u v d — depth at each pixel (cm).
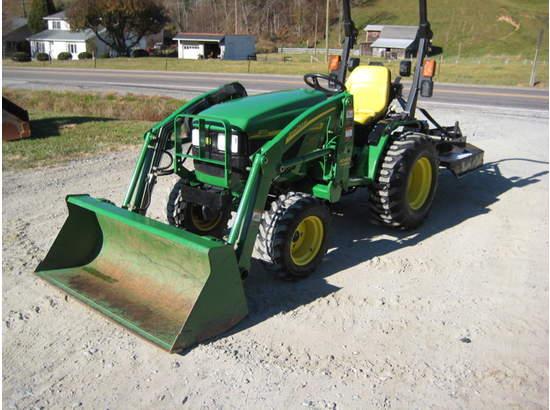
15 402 303
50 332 371
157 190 684
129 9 5178
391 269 477
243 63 3847
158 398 308
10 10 9012
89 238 443
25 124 1012
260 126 430
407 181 520
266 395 310
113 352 350
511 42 5259
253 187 394
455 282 455
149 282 403
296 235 443
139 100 1598
